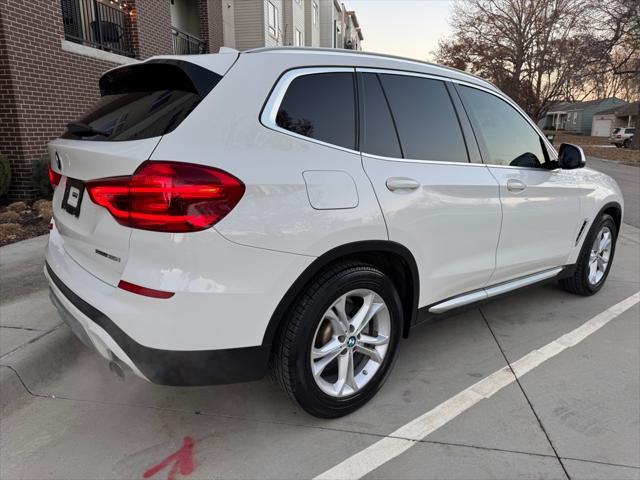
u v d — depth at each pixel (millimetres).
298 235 2215
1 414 2715
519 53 35688
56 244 2795
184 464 2352
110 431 2590
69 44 8695
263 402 2861
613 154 29328
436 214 2814
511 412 2773
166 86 2432
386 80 2818
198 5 16141
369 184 2498
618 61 28500
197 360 2107
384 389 3004
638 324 3982
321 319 2402
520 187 3385
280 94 2348
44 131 8188
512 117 3609
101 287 2232
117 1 10734
